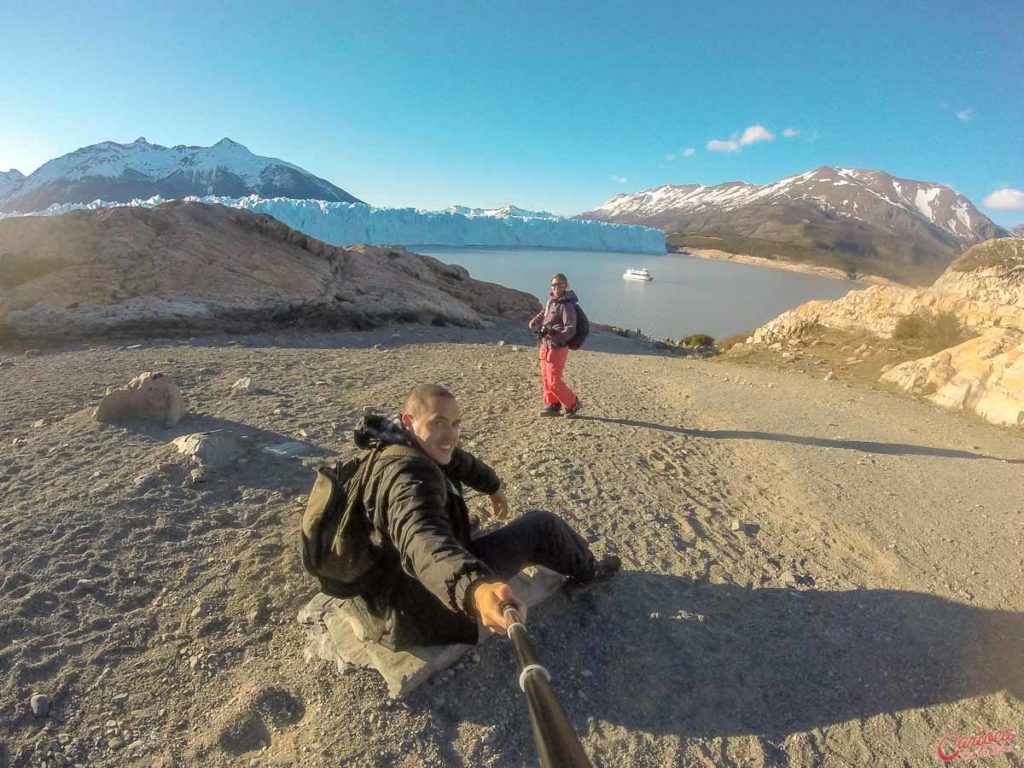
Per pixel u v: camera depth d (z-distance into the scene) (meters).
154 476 4.24
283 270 15.38
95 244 13.44
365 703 2.45
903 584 3.71
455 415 2.45
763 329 17.19
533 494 4.50
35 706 2.37
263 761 2.24
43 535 3.50
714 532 4.21
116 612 2.95
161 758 2.23
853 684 2.82
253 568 3.32
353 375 8.27
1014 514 4.86
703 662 2.86
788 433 6.88
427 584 1.86
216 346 10.66
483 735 2.35
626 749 2.38
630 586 3.37
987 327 11.57
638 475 5.11
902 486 5.36
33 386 6.81
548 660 2.76
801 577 3.70
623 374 10.69
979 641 3.19
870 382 11.04
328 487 2.35
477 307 22.06
